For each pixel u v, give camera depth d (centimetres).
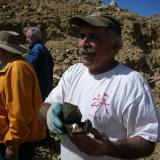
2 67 183
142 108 105
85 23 110
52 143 282
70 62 533
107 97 108
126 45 644
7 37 175
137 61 615
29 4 634
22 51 176
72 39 591
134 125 106
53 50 555
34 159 261
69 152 113
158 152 312
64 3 694
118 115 107
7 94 168
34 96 173
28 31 268
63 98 118
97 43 110
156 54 664
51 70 277
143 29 686
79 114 96
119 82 109
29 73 171
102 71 111
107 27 109
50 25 605
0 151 175
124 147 98
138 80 108
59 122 96
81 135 92
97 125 109
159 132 105
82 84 114
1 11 596
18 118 167
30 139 174
